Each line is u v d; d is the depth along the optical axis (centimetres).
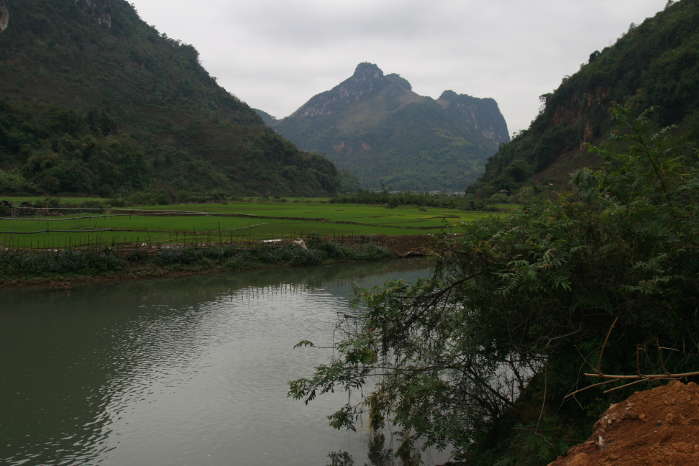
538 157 9838
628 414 410
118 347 1636
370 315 848
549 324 678
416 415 827
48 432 1089
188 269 3069
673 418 376
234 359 1524
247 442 1053
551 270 625
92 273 2789
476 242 738
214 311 2111
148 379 1376
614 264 622
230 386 1325
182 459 991
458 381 834
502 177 9425
